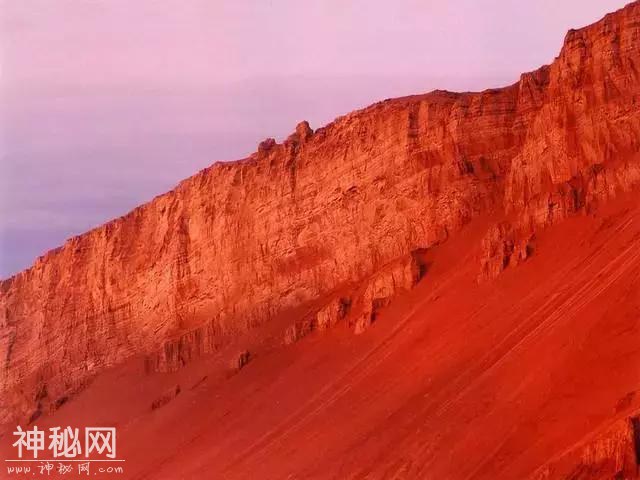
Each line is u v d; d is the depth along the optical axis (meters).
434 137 112.50
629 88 100.06
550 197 98.44
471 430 83.38
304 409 102.50
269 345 116.56
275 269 121.88
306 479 91.69
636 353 78.75
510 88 111.44
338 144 120.50
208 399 116.06
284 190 123.44
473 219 107.75
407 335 100.88
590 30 103.69
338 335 109.00
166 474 107.94
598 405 76.69
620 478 67.94
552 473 71.44
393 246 112.12
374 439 90.62
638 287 83.94
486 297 96.69
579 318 85.75
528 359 85.88
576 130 101.12
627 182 95.44
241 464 100.69
